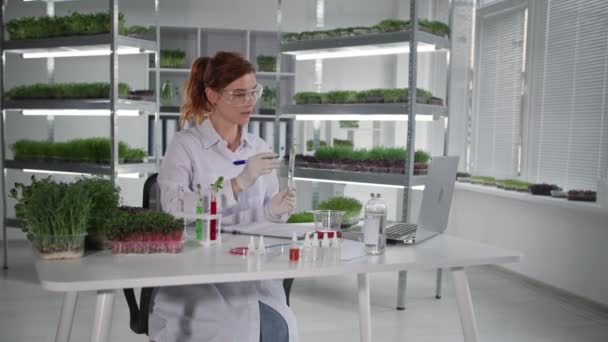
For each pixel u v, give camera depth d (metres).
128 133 5.95
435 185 2.24
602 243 4.02
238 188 2.17
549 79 4.80
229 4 6.21
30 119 5.86
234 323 1.99
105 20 4.45
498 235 5.22
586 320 3.85
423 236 2.27
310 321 3.72
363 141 5.76
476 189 5.38
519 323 3.77
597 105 4.26
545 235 4.60
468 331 2.10
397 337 3.46
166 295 2.04
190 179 2.40
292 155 2.38
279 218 2.52
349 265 1.81
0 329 3.49
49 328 3.53
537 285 4.70
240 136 2.52
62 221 1.81
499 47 5.51
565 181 4.60
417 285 4.69
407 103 3.99
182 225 1.95
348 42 4.27
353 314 3.89
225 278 1.67
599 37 4.24
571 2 4.54
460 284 2.09
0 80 5.05
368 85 6.11
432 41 4.16
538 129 4.93
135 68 5.84
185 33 6.23
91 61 5.82
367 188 6.22
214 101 2.38
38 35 4.80
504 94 5.43
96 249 1.97
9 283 4.52
